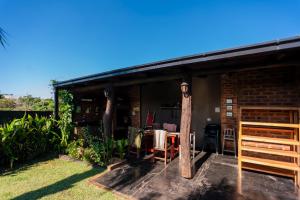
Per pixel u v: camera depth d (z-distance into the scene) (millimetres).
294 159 3848
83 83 5832
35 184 3682
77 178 3939
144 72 4270
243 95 5133
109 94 5332
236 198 3070
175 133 5066
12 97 13805
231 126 5395
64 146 5914
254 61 3402
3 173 4301
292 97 4465
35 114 6699
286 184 3559
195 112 6121
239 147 3973
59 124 6230
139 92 7359
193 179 3787
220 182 3648
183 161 3875
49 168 4594
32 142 5379
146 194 3203
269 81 4766
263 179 3783
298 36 2500
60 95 6734
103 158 4773
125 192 3277
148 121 6582
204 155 5344
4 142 4676
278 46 2664
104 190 3395
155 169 4355
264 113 4781
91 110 7359
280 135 4516
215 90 5770
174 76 4180
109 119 5234
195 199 3049
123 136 7508
